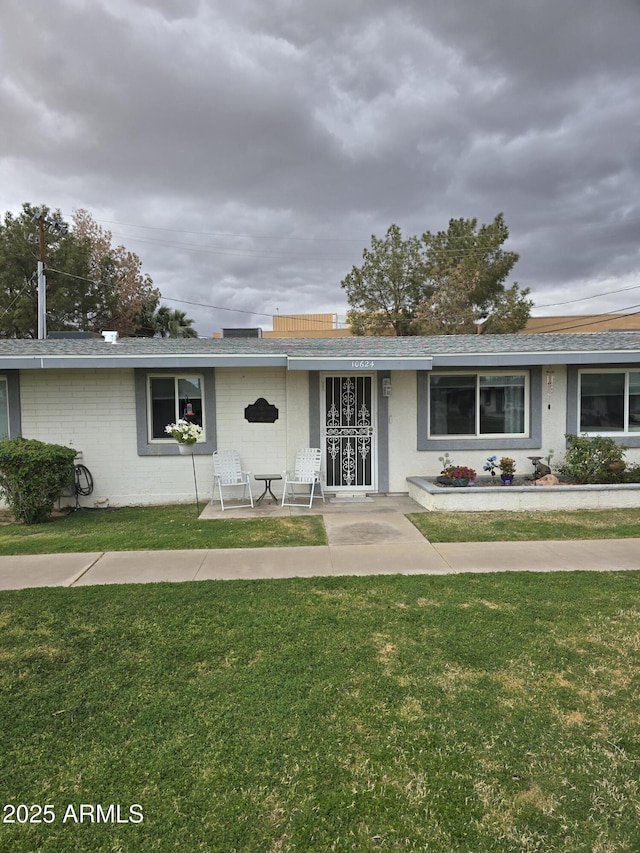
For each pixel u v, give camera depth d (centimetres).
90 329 3052
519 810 247
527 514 849
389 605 481
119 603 495
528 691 341
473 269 2980
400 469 1029
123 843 231
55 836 236
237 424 1016
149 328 3238
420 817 244
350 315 3228
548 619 446
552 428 1022
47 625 450
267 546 688
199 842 232
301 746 292
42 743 298
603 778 265
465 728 305
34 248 2744
